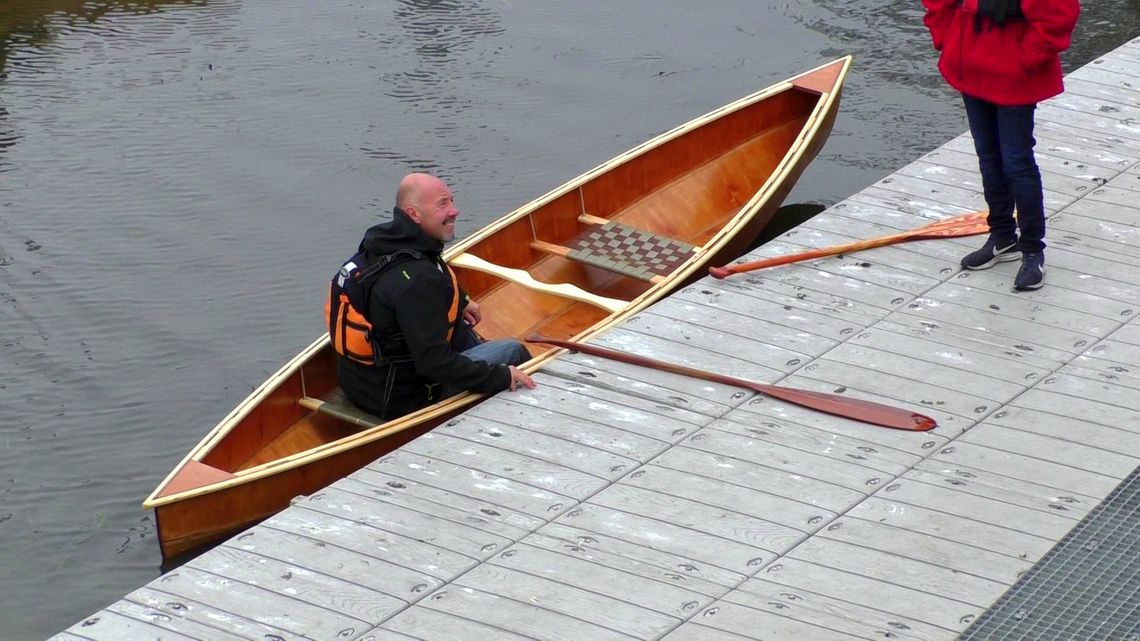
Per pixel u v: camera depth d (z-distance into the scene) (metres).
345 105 39.19
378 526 17.45
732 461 18.64
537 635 15.30
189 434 25.56
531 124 37.88
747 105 31.92
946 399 19.89
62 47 43.38
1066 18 19.62
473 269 25.92
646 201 30.56
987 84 21.02
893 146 36.09
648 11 46.28
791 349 21.55
